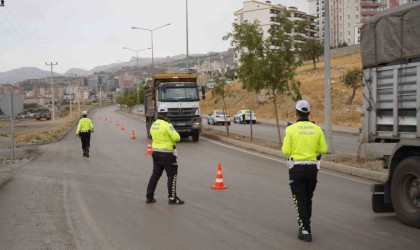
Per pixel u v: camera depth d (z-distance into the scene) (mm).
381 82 8539
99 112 120125
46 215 8836
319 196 10414
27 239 7199
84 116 19922
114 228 7816
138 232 7547
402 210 7828
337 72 63969
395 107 8125
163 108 9867
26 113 115125
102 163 17484
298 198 7035
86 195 10898
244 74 23141
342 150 20453
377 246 6625
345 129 34312
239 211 9008
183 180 12969
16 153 22656
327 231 7473
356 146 22688
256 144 23000
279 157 18938
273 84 22516
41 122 69188
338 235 7227
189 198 10375
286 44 22344
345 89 53031
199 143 26078
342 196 10414
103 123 56906
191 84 27344
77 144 27516
